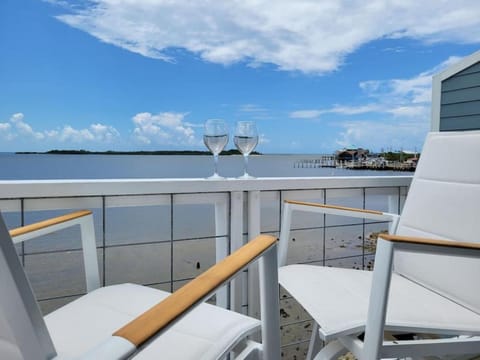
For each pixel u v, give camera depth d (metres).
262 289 0.79
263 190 1.54
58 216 1.13
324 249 1.73
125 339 0.42
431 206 1.31
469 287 1.08
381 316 0.88
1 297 0.45
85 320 0.86
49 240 1.27
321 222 1.72
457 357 1.16
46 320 0.86
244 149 1.56
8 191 1.12
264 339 0.79
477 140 1.20
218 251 1.54
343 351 1.02
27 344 0.48
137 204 1.35
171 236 1.46
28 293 0.46
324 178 1.65
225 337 0.78
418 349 0.93
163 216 1.44
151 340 0.44
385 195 1.84
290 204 1.46
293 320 1.69
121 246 1.36
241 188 1.49
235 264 0.65
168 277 1.47
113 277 1.37
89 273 1.15
